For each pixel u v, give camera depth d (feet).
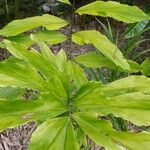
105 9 1.90
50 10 6.06
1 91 1.92
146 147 1.26
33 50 1.65
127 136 1.30
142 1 6.22
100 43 1.87
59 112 1.36
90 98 1.42
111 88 1.52
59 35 2.03
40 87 1.42
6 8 5.53
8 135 3.98
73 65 1.87
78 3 6.24
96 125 1.33
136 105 1.37
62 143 1.26
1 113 1.30
